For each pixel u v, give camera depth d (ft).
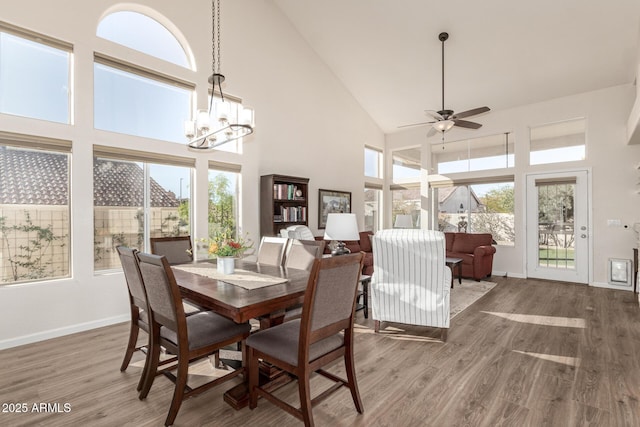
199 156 13.74
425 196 23.09
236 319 5.37
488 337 9.93
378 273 10.20
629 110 16.06
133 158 11.80
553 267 18.25
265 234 15.97
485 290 15.90
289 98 17.72
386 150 25.26
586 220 17.20
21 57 9.59
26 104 9.66
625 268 16.03
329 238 10.82
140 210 12.20
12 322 9.22
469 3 13.76
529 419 5.94
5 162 9.39
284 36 17.46
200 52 13.75
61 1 10.10
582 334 10.11
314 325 5.26
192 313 7.98
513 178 19.57
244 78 15.48
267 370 7.09
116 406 6.31
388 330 10.62
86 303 10.57
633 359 8.33
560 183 18.01
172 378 6.38
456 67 17.30
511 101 18.85
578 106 17.34
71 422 5.83
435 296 9.54
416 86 19.42
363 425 5.79
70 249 10.41
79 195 10.45
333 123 20.52
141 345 9.18
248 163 15.71
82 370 7.73
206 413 6.12
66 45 10.20
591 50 14.57
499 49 15.64
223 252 8.11
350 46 18.02
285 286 6.77
